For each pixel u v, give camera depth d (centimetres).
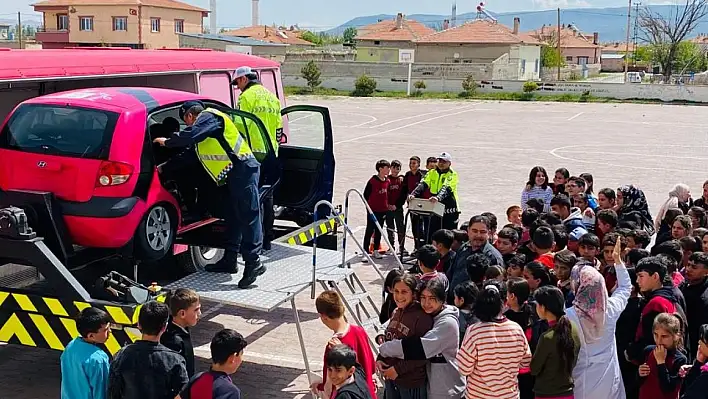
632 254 686
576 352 526
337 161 2366
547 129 3450
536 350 529
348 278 797
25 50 878
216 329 915
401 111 4381
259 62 1305
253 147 768
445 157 1170
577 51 11306
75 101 675
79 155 646
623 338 619
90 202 642
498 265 683
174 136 671
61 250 647
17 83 832
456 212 1190
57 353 817
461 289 592
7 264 691
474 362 522
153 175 677
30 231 627
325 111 965
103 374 517
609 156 2569
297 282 720
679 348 559
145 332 492
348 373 468
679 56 7700
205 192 739
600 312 546
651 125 3675
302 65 5919
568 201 951
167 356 490
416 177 1243
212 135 684
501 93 5591
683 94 5181
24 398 699
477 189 1925
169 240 704
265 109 840
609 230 870
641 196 1045
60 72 842
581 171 2239
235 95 1197
